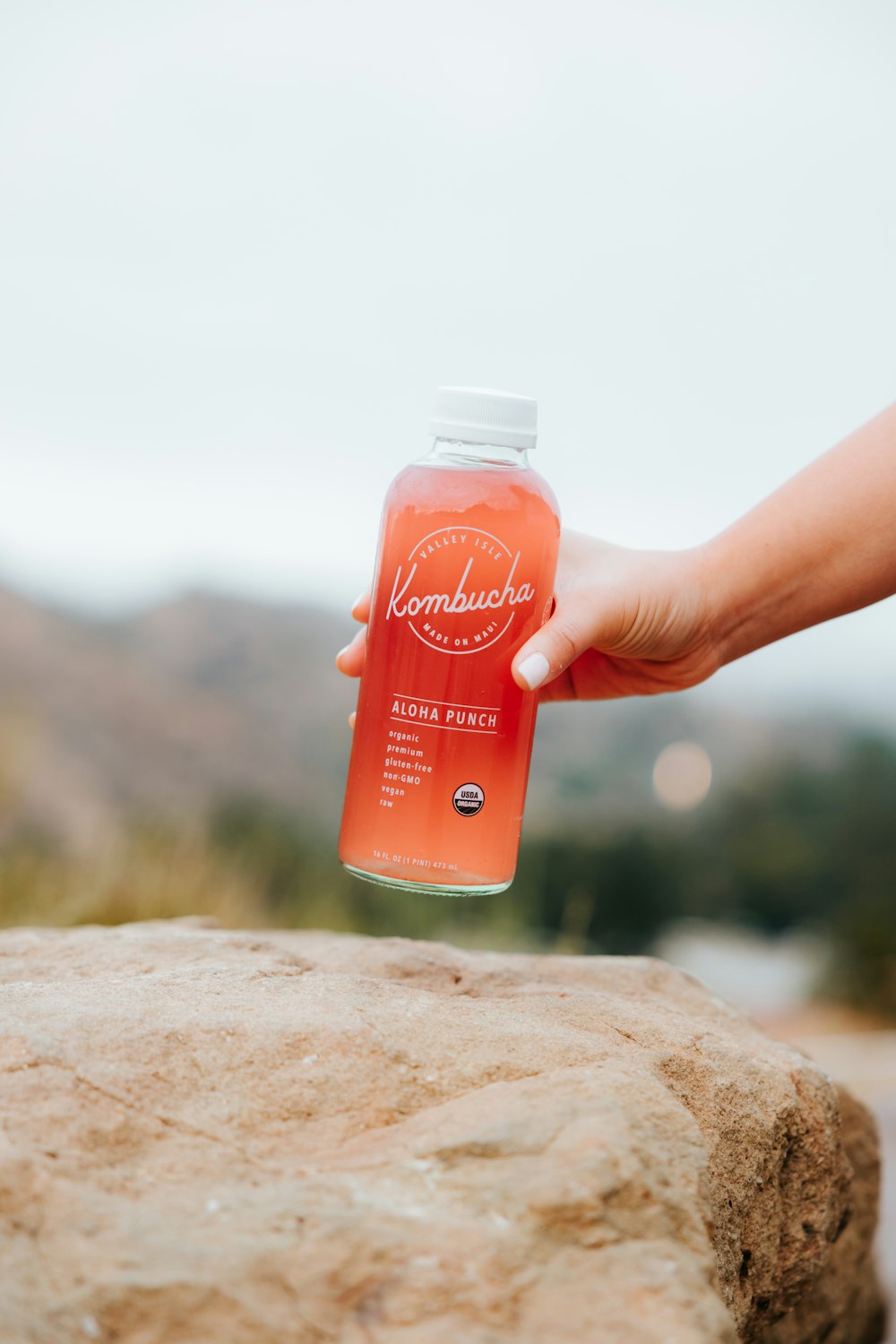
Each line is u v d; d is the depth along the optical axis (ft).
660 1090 3.60
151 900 13.28
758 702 38.99
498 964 5.22
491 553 4.35
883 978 20.47
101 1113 3.23
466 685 4.36
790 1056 4.63
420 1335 2.72
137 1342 2.64
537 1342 2.70
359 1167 3.15
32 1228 2.83
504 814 4.47
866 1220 6.09
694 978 5.52
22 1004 3.84
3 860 13.83
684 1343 2.70
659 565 5.61
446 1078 3.58
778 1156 4.17
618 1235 2.97
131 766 33.96
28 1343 2.53
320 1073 3.51
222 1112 3.34
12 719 23.04
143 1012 3.74
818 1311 5.71
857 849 27.27
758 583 5.76
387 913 16.80
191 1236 2.85
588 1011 4.38
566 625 4.88
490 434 4.35
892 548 5.67
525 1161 3.12
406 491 4.48
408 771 4.41
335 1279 2.80
